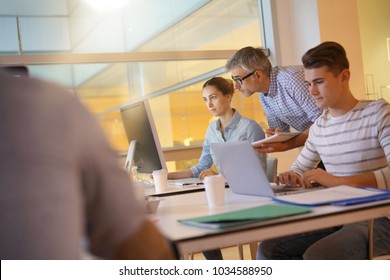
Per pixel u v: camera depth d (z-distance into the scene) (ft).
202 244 4.11
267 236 4.30
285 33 17.88
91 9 16.10
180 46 17.12
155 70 16.57
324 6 16.89
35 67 15.35
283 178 7.50
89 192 2.71
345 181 6.50
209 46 17.52
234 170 6.78
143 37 16.62
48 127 2.51
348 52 17.11
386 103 7.13
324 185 6.65
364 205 4.84
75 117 2.61
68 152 2.54
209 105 11.26
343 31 17.11
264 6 18.11
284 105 11.27
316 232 7.01
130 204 2.80
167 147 16.70
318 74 7.16
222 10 17.80
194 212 5.70
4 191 2.44
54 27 15.66
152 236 2.98
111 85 15.99
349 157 7.36
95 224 2.79
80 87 15.65
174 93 16.83
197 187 9.20
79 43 15.88
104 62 15.94
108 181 2.72
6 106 2.49
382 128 6.95
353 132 7.27
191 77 17.08
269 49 18.02
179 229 4.54
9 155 2.45
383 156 7.13
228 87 11.32
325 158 7.77
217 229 4.22
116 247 2.82
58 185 2.48
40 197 2.45
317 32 16.88
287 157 17.40
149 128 9.08
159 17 16.90
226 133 11.24
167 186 9.94
